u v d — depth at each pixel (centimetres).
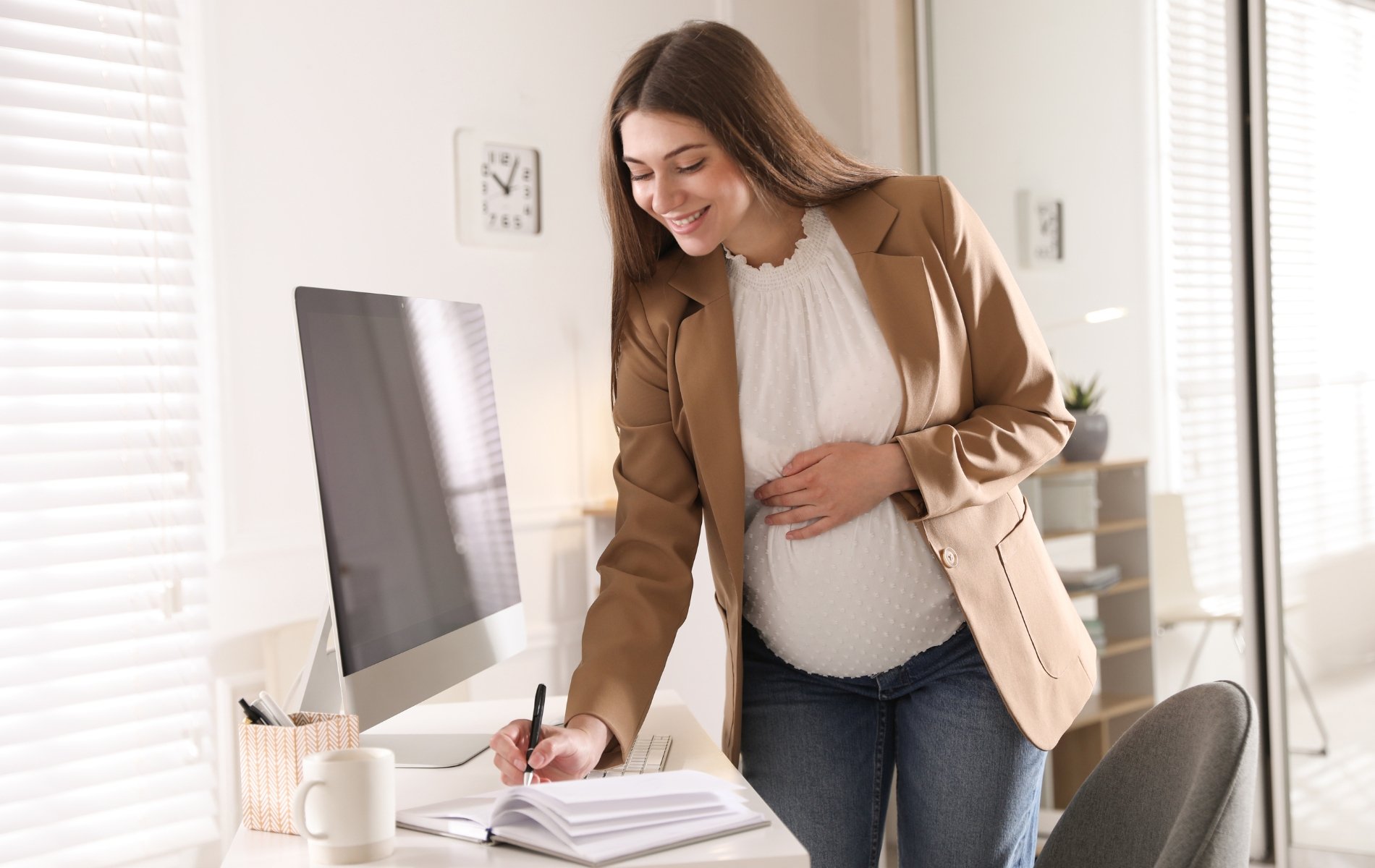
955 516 139
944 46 341
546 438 305
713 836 100
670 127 130
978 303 145
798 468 139
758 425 144
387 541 129
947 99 341
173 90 248
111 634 236
